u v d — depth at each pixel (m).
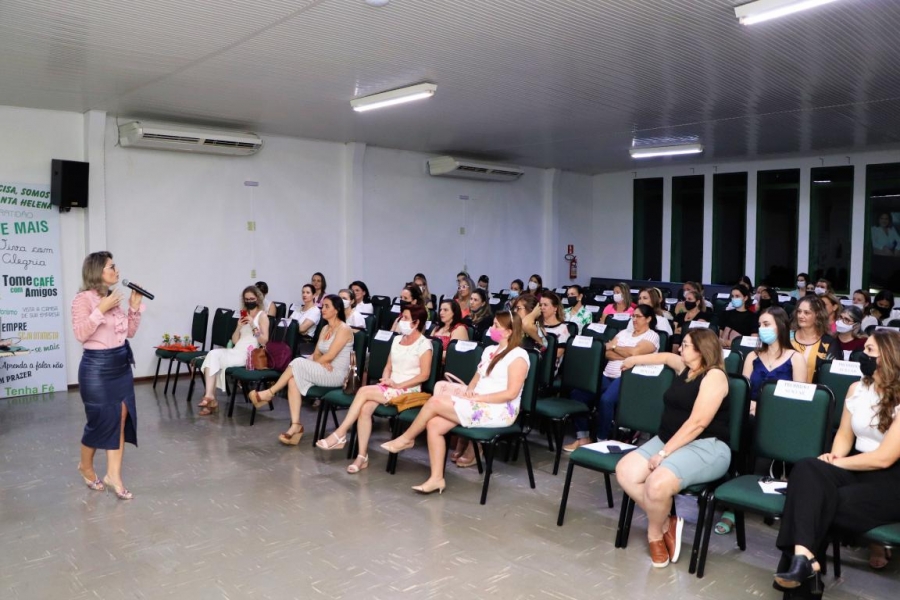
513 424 4.32
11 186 6.93
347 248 9.72
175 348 7.15
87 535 3.62
